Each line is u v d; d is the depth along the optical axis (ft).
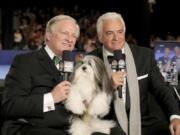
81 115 9.31
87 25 41.11
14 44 38.37
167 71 12.90
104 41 10.62
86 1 46.57
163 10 48.83
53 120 9.39
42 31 37.86
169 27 48.62
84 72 9.02
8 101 9.43
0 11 38.93
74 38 9.98
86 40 33.86
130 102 10.26
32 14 41.57
